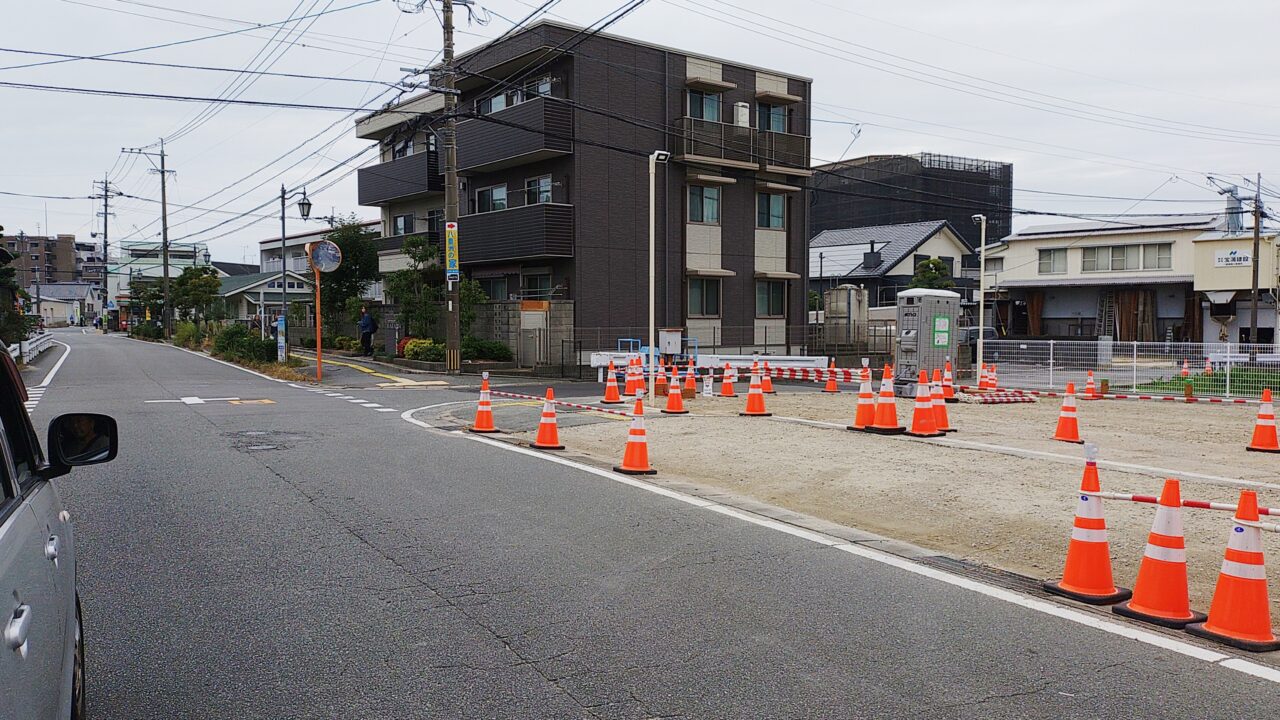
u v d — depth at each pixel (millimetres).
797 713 4070
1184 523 7973
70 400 17547
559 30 28281
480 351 27859
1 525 2453
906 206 69625
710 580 6129
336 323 38844
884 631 5164
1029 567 6766
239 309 57781
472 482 9523
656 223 30578
